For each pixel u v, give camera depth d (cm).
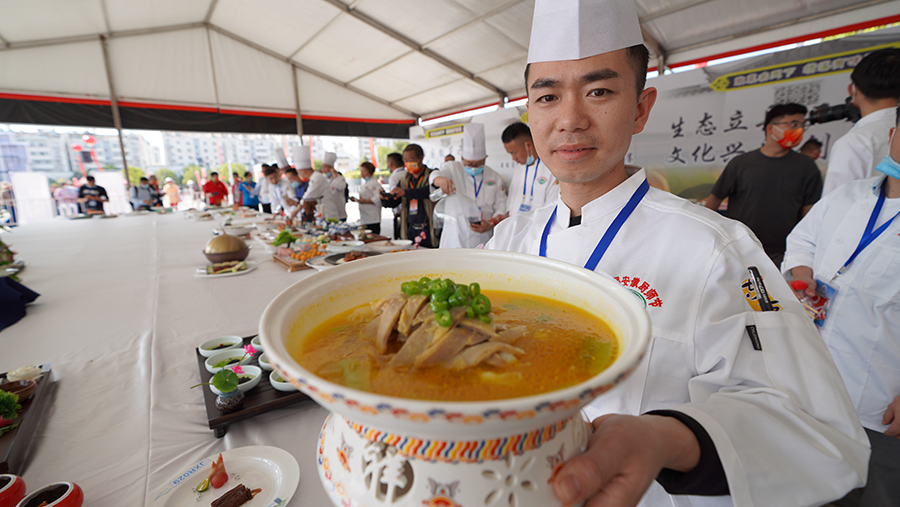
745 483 61
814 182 373
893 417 174
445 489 44
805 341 82
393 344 62
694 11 569
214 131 1108
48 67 916
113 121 994
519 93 978
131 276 304
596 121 95
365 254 341
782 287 92
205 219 685
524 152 430
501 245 150
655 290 103
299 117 1194
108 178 1305
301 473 106
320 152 2375
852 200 199
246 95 1129
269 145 2469
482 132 477
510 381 52
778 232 382
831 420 71
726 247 96
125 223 652
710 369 92
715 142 559
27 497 92
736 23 577
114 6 856
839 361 196
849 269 193
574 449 51
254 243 448
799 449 65
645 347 42
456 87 1049
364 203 734
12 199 1110
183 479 102
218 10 971
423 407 33
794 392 76
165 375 154
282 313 58
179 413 132
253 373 147
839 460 64
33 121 916
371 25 841
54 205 1156
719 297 93
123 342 184
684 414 65
